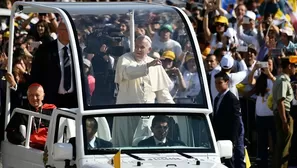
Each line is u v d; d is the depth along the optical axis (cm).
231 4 4941
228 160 3294
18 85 3225
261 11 4766
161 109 2603
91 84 2603
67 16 2725
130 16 2762
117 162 2369
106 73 2638
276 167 3547
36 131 2892
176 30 2758
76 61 2634
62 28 3014
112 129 2552
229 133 3294
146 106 2611
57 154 2466
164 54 2719
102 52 2675
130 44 2719
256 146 3903
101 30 2712
